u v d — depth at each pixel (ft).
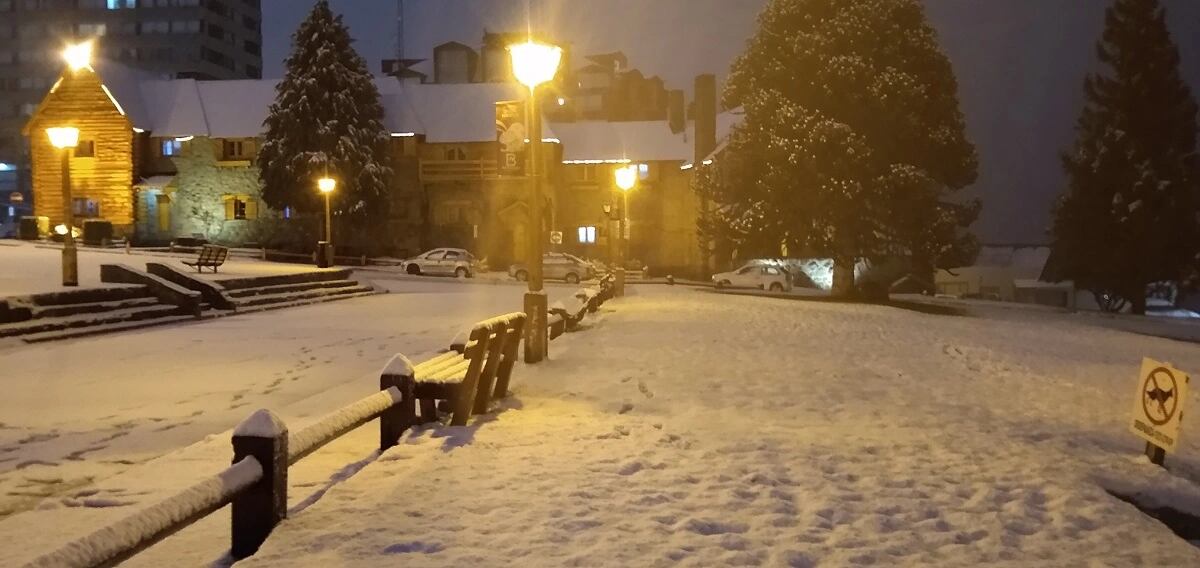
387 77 226.79
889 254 154.51
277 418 19.62
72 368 49.37
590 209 224.33
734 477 25.81
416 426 31.01
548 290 137.69
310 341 63.10
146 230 206.28
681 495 23.72
